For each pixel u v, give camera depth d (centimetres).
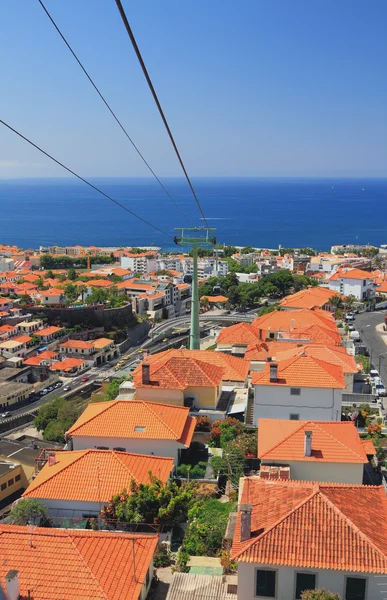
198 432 5344
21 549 2897
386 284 15862
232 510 3700
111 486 3994
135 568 2864
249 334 8606
